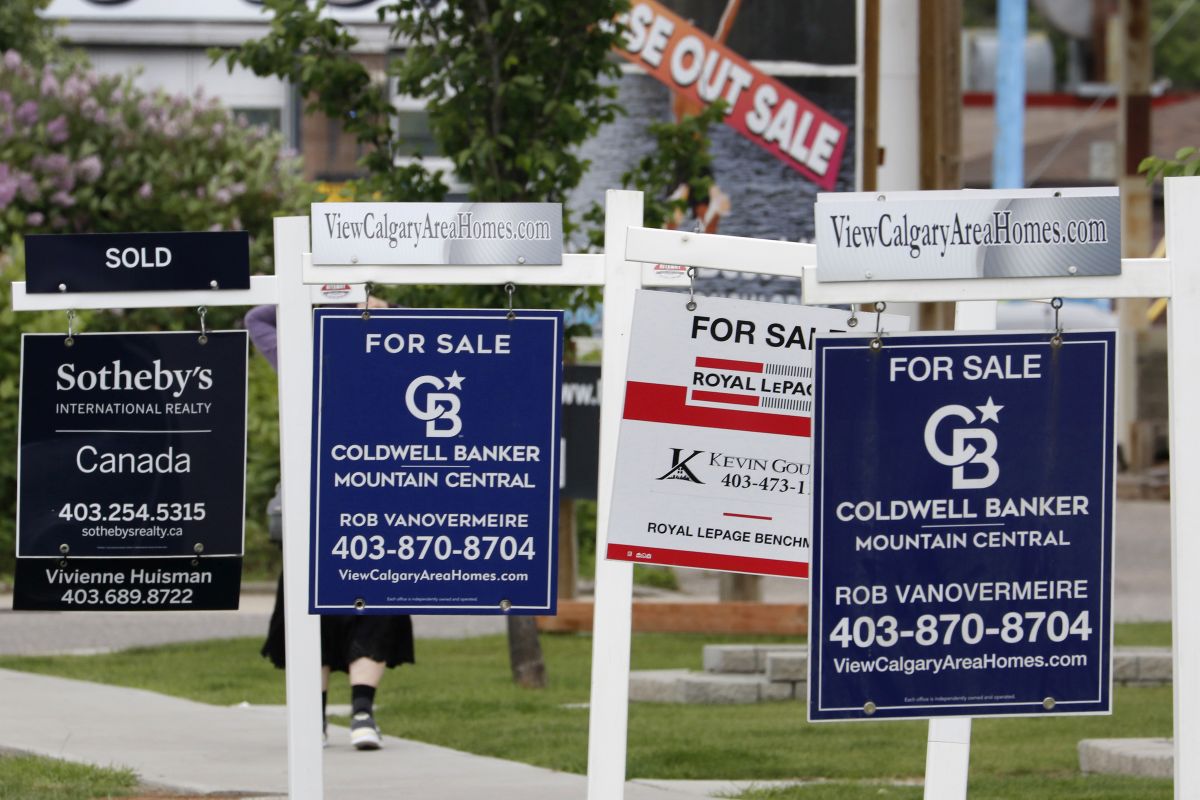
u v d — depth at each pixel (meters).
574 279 21.73
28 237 23.30
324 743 34.41
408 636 34.28
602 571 20.84
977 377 19.61
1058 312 19.83
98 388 23.91
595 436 55.62
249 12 136.62
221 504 23.89
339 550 21.84
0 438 74.50
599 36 44.66
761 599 60.91
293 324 22.70
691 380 20.91
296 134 137.38
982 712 19.59
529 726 37.00
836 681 19.47
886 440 19.56
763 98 60.69
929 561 19.58
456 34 45.12
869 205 19.58
